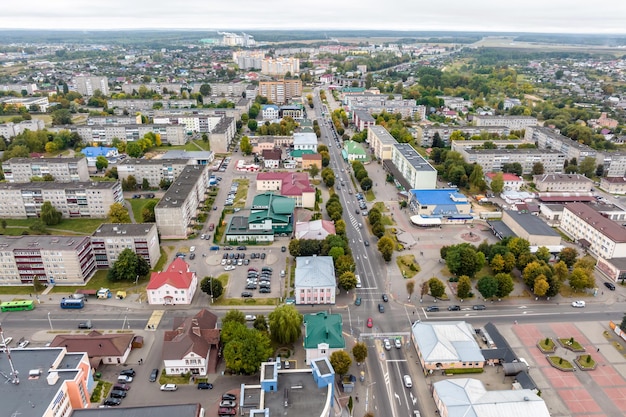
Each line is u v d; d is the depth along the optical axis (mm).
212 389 176750
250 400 158875
